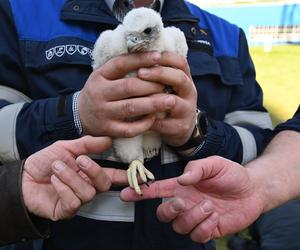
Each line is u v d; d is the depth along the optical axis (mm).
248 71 1313
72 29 1097
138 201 1054
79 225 1062
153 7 1141
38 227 922
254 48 6582
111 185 953
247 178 941
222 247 2053
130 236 1064
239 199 951
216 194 941
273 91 4473
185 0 1304
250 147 1145
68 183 834
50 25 1104
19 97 1132
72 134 955
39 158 889
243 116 1266
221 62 1229
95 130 891
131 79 830
